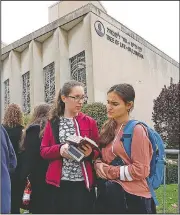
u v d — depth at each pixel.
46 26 10.22
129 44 11.34
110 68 9.99
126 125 2.23
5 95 10.72
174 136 9.66
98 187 2.37
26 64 10.61
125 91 2.26
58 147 2.38
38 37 10.30
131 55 11.42
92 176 2.44
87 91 9.20
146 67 12.44
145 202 2.14
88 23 9.42
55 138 2.49
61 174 2.43
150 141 2.19
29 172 2.81
